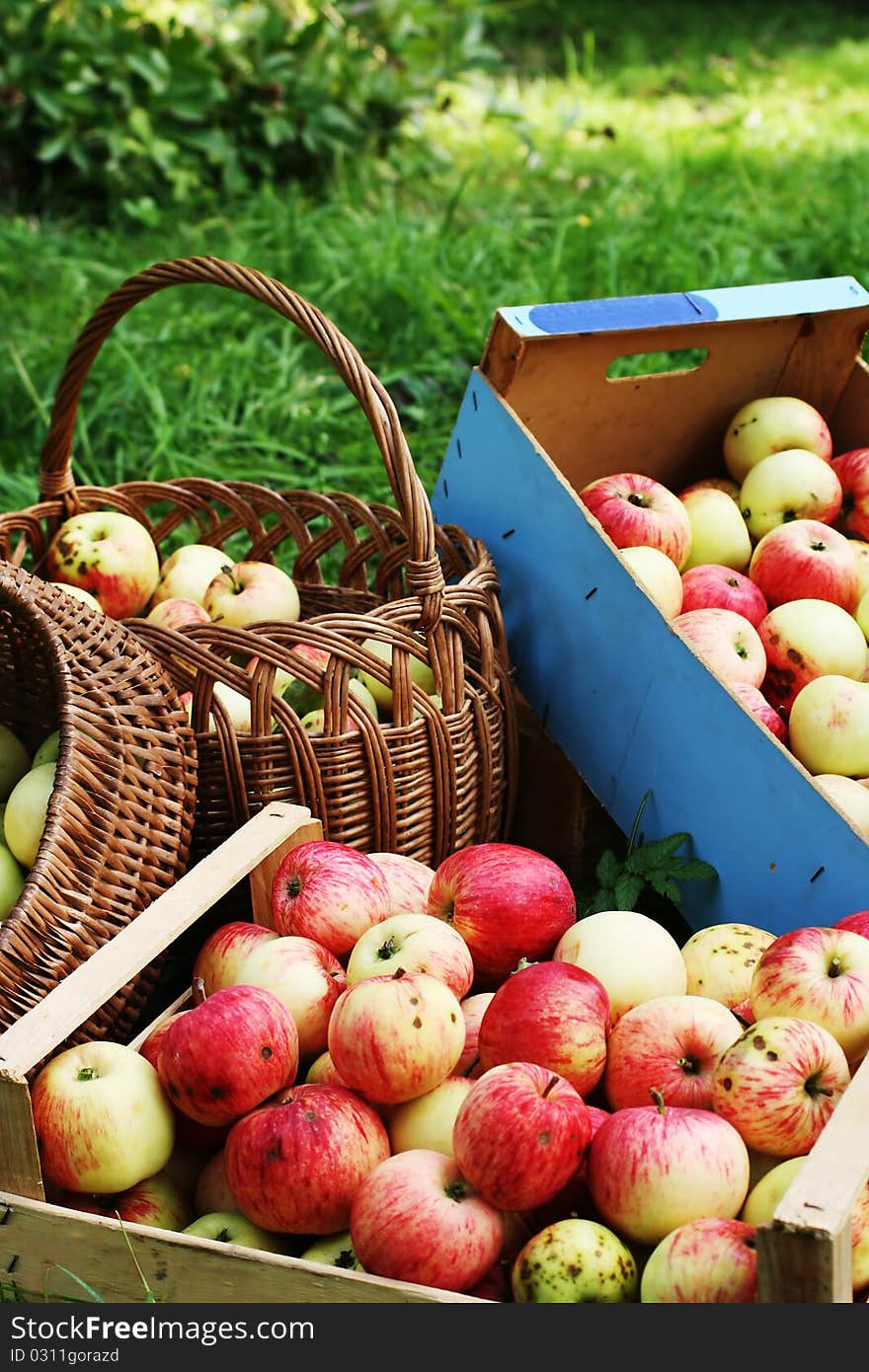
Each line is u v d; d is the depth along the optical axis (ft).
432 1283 5.10
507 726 8.00
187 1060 5.57
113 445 12.83
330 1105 5.52
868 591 8.32
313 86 18.54
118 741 6.59
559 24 27.12
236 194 18.15
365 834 7.41
